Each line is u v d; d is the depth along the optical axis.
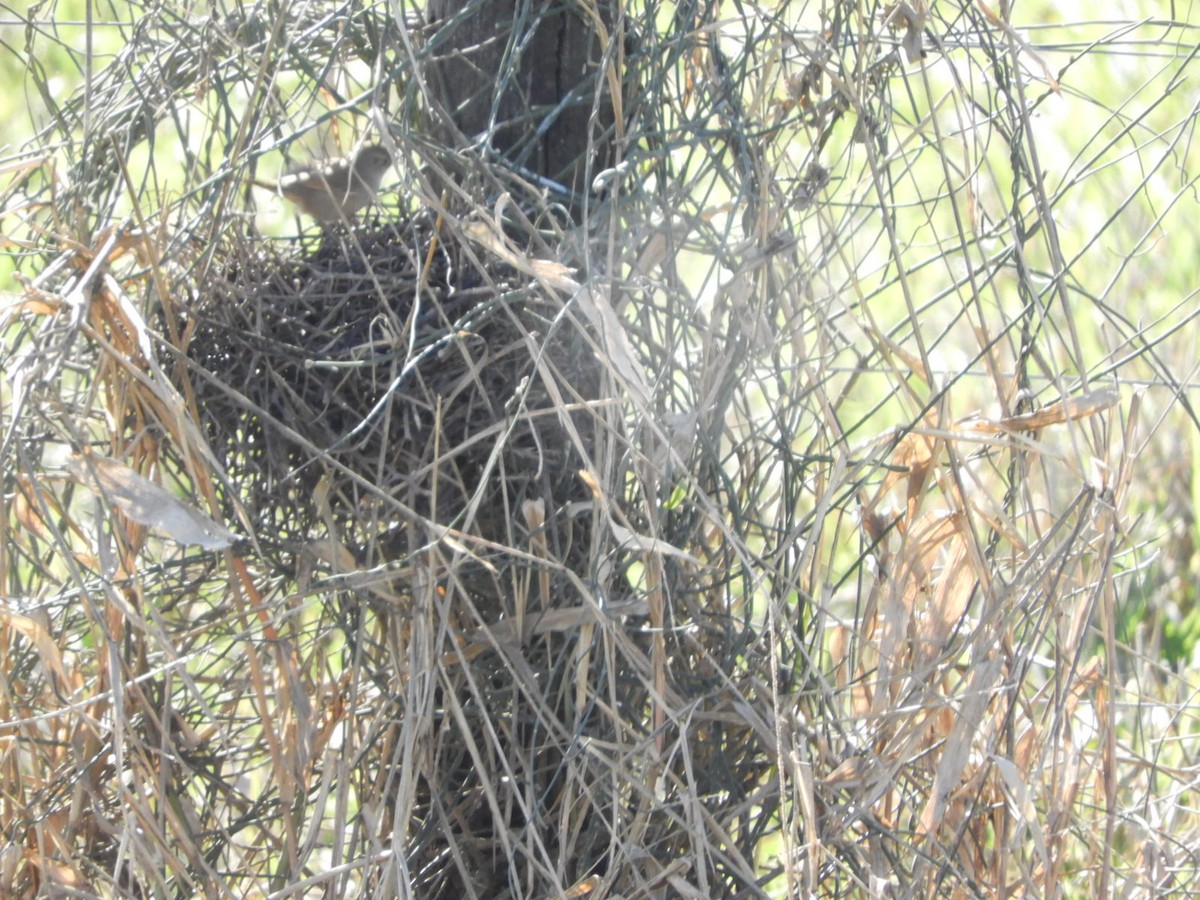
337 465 5.83
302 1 6.92
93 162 7.03
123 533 6.30
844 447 6.69
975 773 6.59
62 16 15.59
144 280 6.70
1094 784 7.32
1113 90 14.55
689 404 6.65
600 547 6.25
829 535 9.52
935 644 6.73
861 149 11.11
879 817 6.73
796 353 6.70
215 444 6.38
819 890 6.64
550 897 6.04
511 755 6.46
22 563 7.38
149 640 6.59
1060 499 8.91
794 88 6.75
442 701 6.51
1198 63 13.87
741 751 6.70
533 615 6.27
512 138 6.82
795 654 6.55
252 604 6.25
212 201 6.45
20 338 6.88
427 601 5.88
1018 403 6.89
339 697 6.58
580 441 6.11
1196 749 8.31
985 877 6.70
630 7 7.09
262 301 6.41
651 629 6.07
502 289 6.24
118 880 5.75
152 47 7.02
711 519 6.13
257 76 6.35
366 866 6.09
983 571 6.40
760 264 6.48
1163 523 10.47
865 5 7.12
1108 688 6.64
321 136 7.77
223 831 6.43
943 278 12.69
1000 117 6.97
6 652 6.29
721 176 6.65
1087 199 13.58
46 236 6.75
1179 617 9.91
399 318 6.42
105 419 6.56
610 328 5.77
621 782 6.40
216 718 6.49
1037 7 15.08
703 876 5.90
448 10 6.84
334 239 6.78
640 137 6.48
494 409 6.34
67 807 6.46
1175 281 12.38
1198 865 7.00
